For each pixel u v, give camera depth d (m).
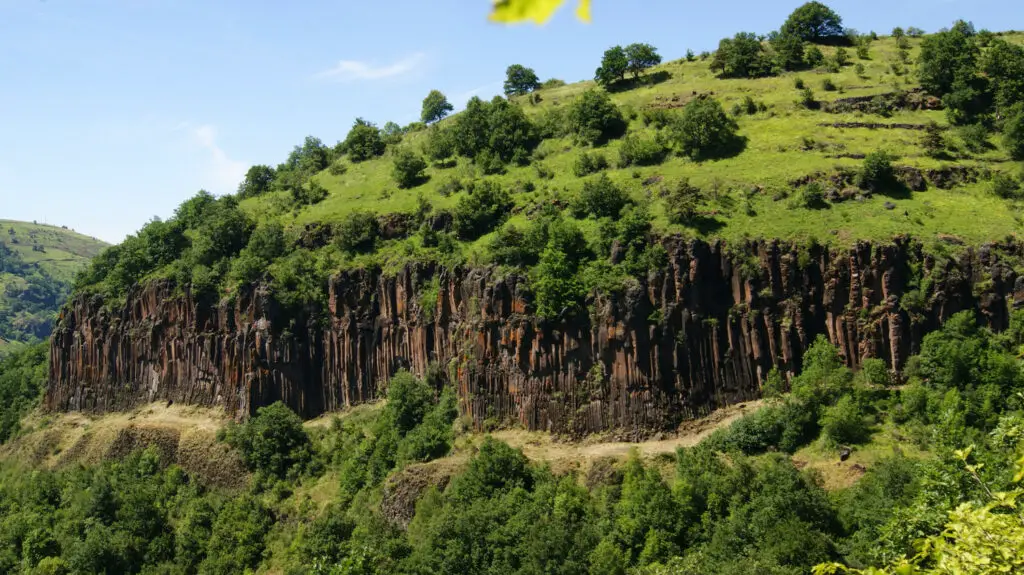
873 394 95.50
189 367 134.88
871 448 88.12
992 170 117.75
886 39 176.25
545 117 157.75
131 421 134.38
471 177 146.62
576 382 106.25
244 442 120.62
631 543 83.94
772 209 112.69
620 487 92.62
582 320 106.81
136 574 107.00
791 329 103.56
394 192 149.88
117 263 152.50
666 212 112.06
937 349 95.12
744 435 94.44
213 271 136.50
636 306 104.00
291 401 126.44
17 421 154.88
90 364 147.00
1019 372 89.56
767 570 69.25
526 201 128.12
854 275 103.00
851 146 125.38
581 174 134.88
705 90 157.88
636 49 174.62
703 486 85.75
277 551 104.75
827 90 146.75
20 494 128.00
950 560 30.86
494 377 110.69
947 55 135.75
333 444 118.94
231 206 155.38
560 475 97.38
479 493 94.62
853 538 76.12
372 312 127.12
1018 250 102.06
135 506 112.94
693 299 104.88
